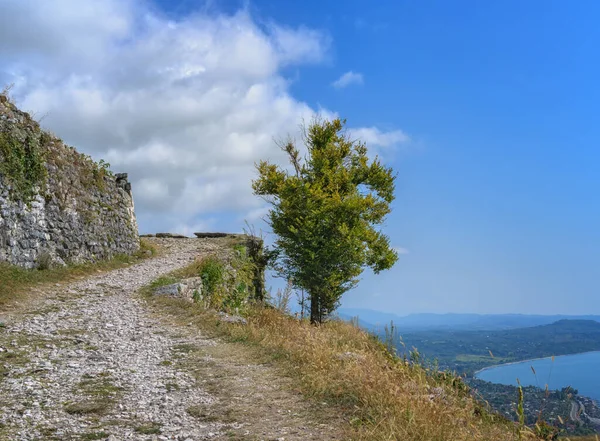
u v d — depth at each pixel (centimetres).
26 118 1906
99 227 2375
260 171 2934
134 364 920
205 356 975
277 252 2872
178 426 613
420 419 562
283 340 1074
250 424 611
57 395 735
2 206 1630
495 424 626
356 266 2734
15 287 1522
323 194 2680
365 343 1377
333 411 649
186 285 1789
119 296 1634
